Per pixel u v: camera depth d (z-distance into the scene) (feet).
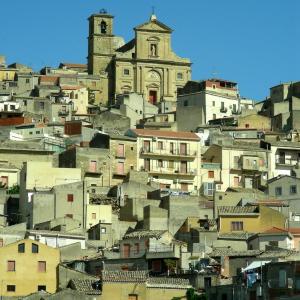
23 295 629.51
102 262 651.66
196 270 613.11
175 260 643.04
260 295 551.59
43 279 635.25
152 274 633.61
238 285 565.12
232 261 624.18
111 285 587.27
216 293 573.74
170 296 587.68
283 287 546.67
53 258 639.76
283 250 650.43
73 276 633.61
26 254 637.71
